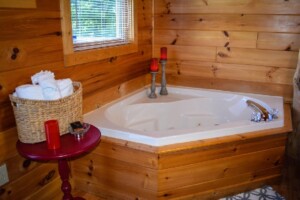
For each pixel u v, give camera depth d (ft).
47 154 3.99
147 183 5.51
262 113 6.46
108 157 5.79
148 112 7.98
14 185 4.92
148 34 8.98
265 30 7.76
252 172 6.29
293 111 7.30
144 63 9.04
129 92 8.38
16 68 4.67
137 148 5.30
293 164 7.37
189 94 8.93
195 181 5.70
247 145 5.90
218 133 5.71
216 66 8.64
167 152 5.15
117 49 7.35
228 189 6.15
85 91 6.46
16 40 4.60
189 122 8.43
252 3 7.70
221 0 8.02
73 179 6.46
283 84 7.96
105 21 7.02
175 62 9.18
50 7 5.18
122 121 7.45
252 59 8.13
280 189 6.43
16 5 4.50
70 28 5.66
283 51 7.72
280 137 6.18
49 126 4.07
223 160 5.79
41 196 5.60
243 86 8.45
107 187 6.10
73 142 4.39
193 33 8.68
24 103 4.08
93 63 6.59
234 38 8.17
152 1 8.87
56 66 5.49
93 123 6.02
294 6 7.30
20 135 4.31
